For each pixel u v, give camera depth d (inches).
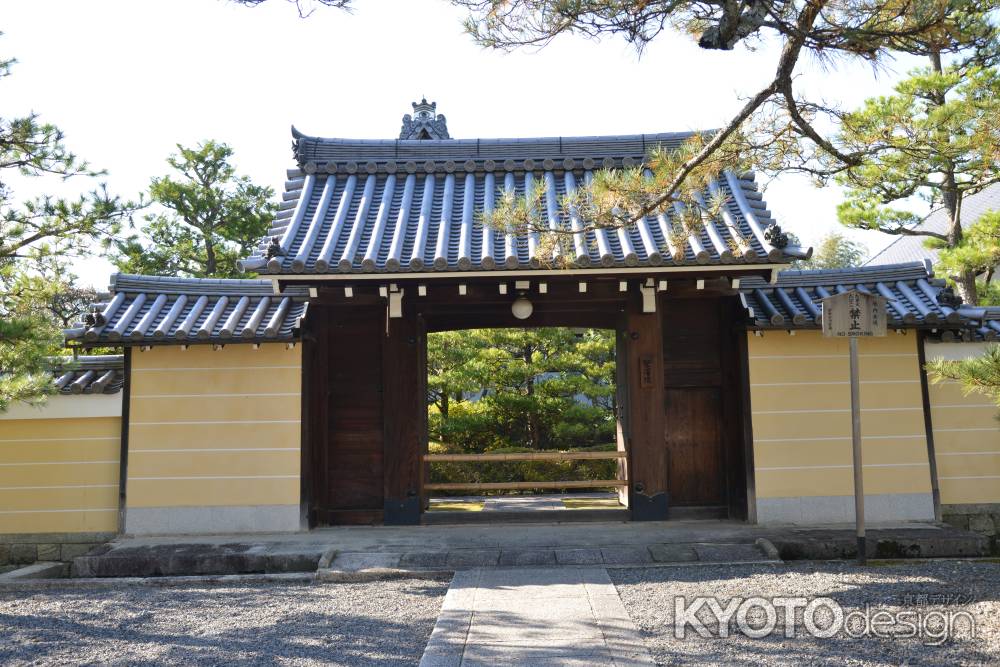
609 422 581.9
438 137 453.4
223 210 776.9
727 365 353.4
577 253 305.6
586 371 581.0
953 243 587.8
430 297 335.9
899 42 193.9
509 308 356.2
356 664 183.2
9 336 275.6
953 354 341.7
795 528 321.4
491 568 269.0
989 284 660.1
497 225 252.8
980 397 344.8
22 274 376.8
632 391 343.9
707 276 316.8
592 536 310.7
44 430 342.3
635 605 220.7
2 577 286.5
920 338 343.0
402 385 346.6
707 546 286.4
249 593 255.0
